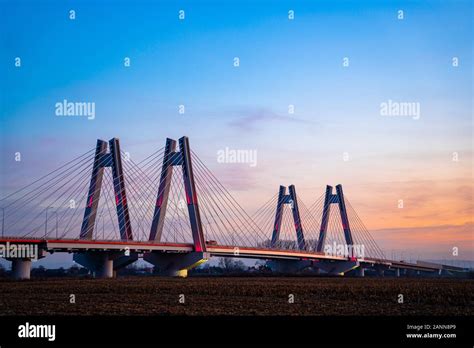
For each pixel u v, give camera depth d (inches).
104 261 4512.8
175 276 4847.4
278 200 7204.7
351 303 2041.1
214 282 3823.8
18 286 3088.1
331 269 7396.7
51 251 3922.2
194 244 4881.9
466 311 1770.4
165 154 4911.4
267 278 5374.0
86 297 2287.2
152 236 4670.3
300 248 7047.2
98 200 4471.0
